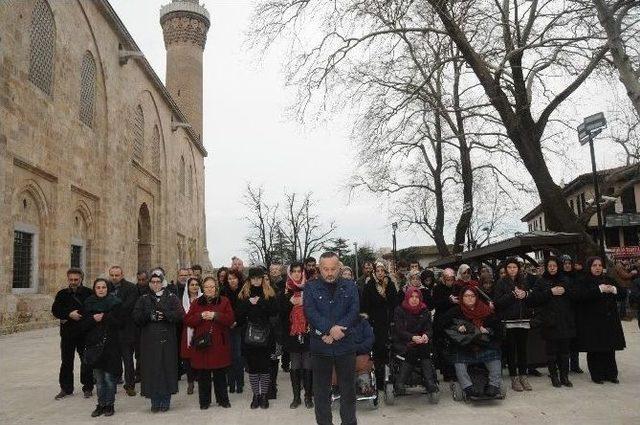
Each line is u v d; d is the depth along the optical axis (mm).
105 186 28672
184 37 57938
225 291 9320
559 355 8398
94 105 27703
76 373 11000
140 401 8375
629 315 19484
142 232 39094
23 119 19594
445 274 8812
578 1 13477
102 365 7301
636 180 20172
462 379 7344
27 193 20531
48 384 9742
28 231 20531
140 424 6812
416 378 7633
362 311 8172
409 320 7699
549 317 8297
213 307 7762
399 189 28094
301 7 14781
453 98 22984
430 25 15711
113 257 29297
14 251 19703
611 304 8484
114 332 7488
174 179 47000
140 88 35969
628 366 9914
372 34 15562
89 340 7355
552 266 8430
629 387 8164
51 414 7449
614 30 6633
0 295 17656
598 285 8391
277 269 10312
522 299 8672
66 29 23750
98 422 6965
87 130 26359
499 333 7527
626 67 6562
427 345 7676
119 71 31188
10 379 10242
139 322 7602
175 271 46219
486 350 7445
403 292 8672
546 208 15898
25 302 19453
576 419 6320
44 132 21375
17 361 12430
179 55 57969
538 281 8398
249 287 7855
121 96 31500
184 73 57812
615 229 41438
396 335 7730
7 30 18422
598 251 15852
